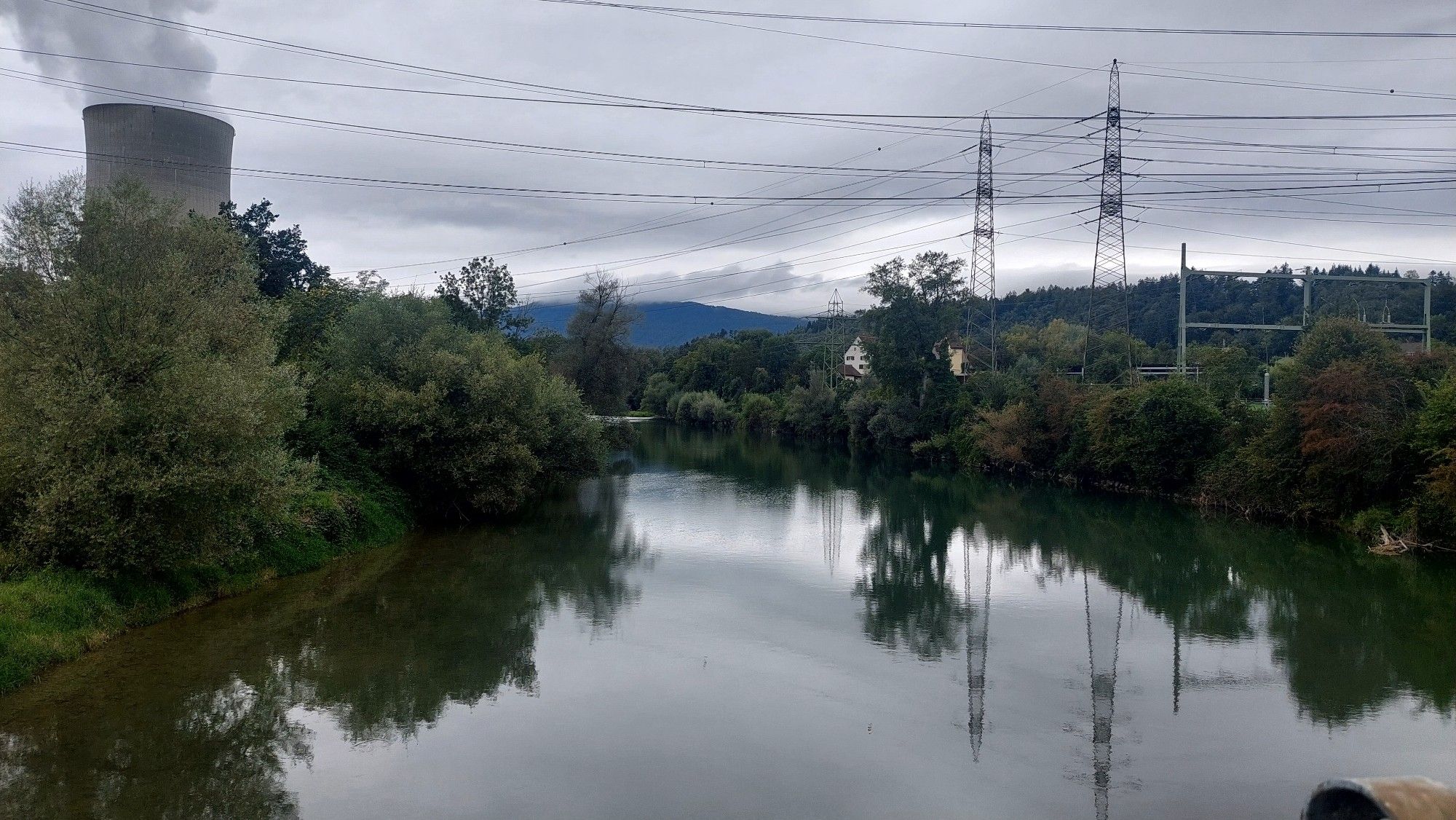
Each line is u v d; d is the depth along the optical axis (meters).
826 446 77.31
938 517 38.06
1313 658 18.69
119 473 17.25
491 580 25.06
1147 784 12.80
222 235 21.95
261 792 12.31
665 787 12.59
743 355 111.50
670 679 17.16
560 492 44.84
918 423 64.94
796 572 26.89
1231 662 18.47
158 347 18.47
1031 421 51.97
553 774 12.98
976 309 83.38
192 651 18.00
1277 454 34.38
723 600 23.31
